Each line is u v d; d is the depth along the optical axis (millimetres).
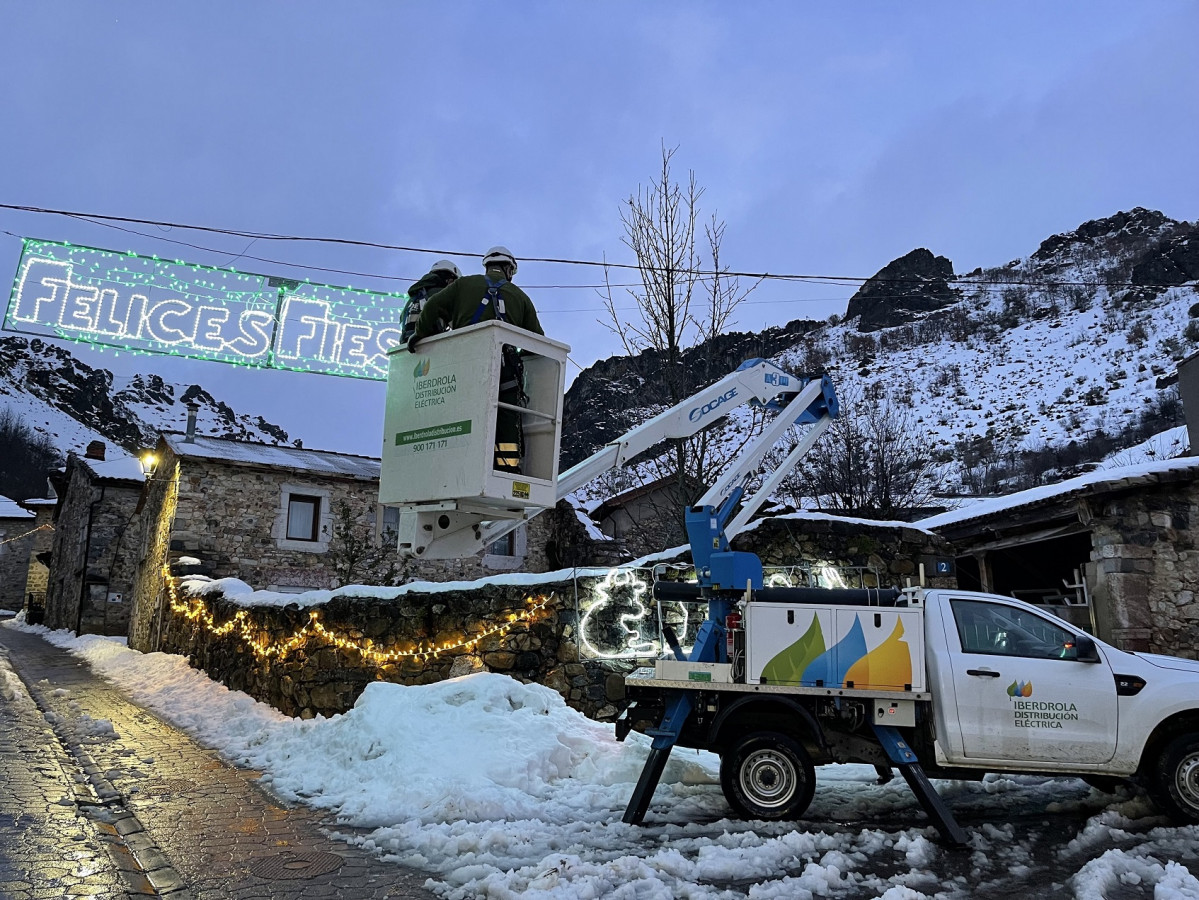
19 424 119000
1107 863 4547
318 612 10016
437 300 4855
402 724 7457
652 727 6031
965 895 4328
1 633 28938
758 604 6031
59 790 6555
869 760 5891
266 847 5270
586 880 4352
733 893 4355
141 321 5980
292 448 22047
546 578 9562
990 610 6137
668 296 11859
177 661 14562
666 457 13156
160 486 20094
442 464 4570
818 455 19562
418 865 4938
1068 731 5715
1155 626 10148
